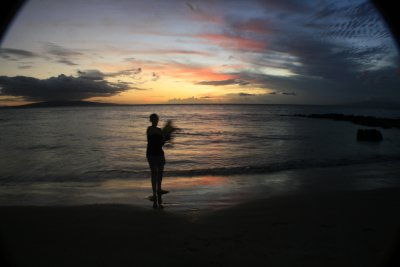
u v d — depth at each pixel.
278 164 12.11
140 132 28.09
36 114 80.25
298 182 8.74
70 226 4.66
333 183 8.56
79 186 8.44
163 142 6.06
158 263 3.42
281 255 3.60
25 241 4.07
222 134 27.86
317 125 42.44
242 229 4.52
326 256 3.55
